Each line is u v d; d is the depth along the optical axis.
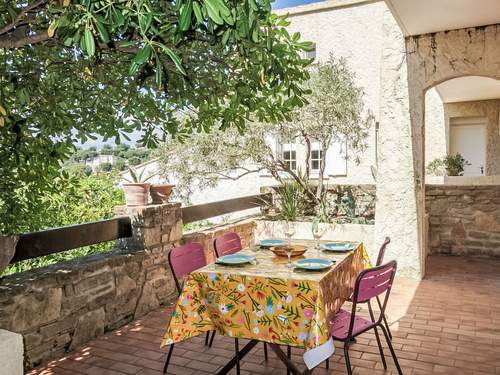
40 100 2.84
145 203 4.56
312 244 3.85
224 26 1.95
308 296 2.55
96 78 2.96
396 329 3.85
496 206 6.34
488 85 8.28
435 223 6.76
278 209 7.37
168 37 2.17
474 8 4.44
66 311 3.49
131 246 4.43
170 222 4.73
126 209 4.49
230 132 6.32
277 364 3.23
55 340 3.40
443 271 5.81
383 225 5.62
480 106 10.09
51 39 2.44
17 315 3.11
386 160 5.60
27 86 2.73
